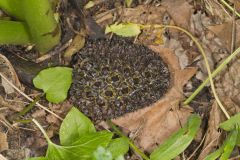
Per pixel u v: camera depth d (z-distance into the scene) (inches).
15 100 18.0
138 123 18.0
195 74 18.6
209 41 18.8
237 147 17.8
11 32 17.4
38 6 16.4
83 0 19.0
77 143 16.8
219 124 17.8
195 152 18.0
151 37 18.8
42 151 17.8
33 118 18.0
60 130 17.1
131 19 19.0
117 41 18.6
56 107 18.1
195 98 18.5
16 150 17.8
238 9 19.0
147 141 17.9
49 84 17.5
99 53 18.3
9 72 18.1
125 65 18.2
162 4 19.1
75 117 17.1
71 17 18.8
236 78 18.4
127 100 18.0
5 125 17.8
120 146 17.1
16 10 17.4
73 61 18.5
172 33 18.9
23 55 18.4
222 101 18.3
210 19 19.0
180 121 18.1
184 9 19.0
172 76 18.3
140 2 19.1
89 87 18.0
